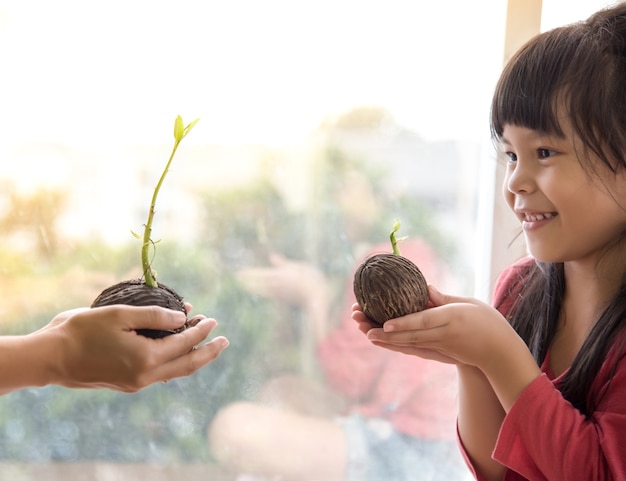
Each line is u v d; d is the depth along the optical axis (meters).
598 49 0.76
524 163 0.79
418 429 1.18
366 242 1.15
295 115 1.12
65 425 1.15
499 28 1.07
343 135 1.13
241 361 1.16
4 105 1.11
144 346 0.69
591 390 0.79
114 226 1.14
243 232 1.15
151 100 1.12
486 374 0.78
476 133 1.12
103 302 0.75
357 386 1.17
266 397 1.17
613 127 0.75
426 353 0.83
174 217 1.14
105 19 1.10
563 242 0.78
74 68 1.11
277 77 1.11
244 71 1.11
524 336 0.92
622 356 0.77
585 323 0.86
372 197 1.14
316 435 1.17
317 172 1.14
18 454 1.15
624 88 0.75
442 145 1.13
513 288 0.97
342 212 1.15
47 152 1.12
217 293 1.15
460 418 0.90
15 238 1.13
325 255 1.15
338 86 1.12
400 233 1.15
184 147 1.13
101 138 1.12
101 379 0.72
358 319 0.79
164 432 1.16
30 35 1.10
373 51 1.11
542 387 0.76
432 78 1.11
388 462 1.18
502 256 1.11
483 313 0.77
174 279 1.15
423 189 1.14
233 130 1.12
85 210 1.13
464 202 1.15
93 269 1.14
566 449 0.74
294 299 1.15
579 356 0.81
